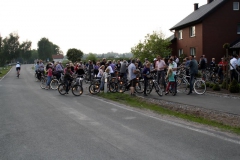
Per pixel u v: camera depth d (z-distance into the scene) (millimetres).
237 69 17203
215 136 7188
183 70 19578
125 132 7645
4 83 26578
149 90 15734
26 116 10070
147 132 7629
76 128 8156
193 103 12398
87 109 11461
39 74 28766
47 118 9656
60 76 21719
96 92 16781
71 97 15523
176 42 40750
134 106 12219
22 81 29312
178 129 7965
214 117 9586
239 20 33125
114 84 17031
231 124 8586
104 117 9758
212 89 16641
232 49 32094
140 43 36125
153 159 5516
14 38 88000
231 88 15219
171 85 15141
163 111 11031
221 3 32375
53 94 17078
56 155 5816
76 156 5734
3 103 13414
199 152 5918
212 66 22891
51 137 7215
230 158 5543
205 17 32562
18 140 6984
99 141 6797
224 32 33000
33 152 6043
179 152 5926
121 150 6090
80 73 18062
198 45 33969
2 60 65625
